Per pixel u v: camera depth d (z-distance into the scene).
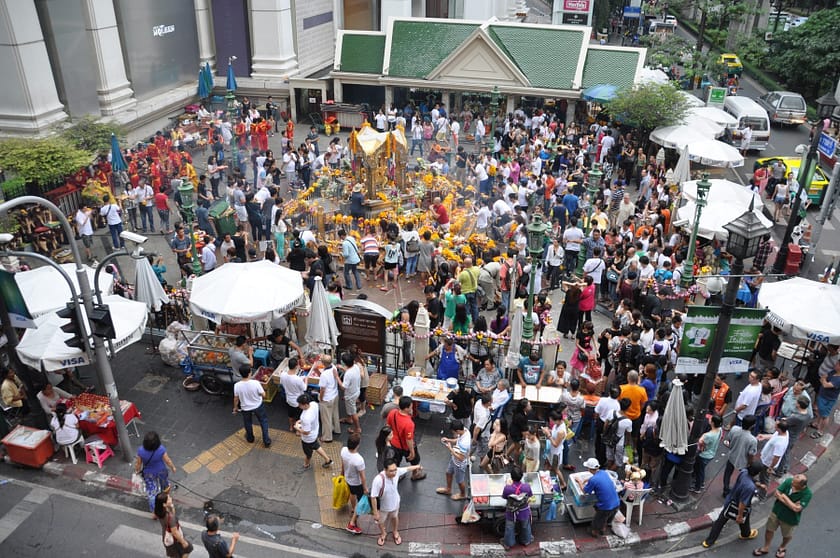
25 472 13.49
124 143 27.86
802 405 13.22
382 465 12.70
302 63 42.06
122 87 33.28
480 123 33.19
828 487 13.48
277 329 15.42
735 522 12.54
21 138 25.64
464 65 36.09
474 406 13.43
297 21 40.75
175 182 23.73
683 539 12.10
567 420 13.41
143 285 15.73
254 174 29.12
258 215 22.14
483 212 22.62
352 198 22.77
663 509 12.70
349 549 11.70
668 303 18.39
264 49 39.59
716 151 25.59
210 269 19.92
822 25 47.22
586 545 11.84
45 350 13.22
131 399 15.44
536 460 12.29
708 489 13.27
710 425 13.28
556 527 12.23
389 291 20.31
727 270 19.23
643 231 21.11
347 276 20.12
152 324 17.89
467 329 16.27
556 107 37.31
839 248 24.12
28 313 13.01
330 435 14.02
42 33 28.12
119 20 32.78
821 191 26.73
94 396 14.30
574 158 28.92
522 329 14.81
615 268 19.25
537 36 36.53
